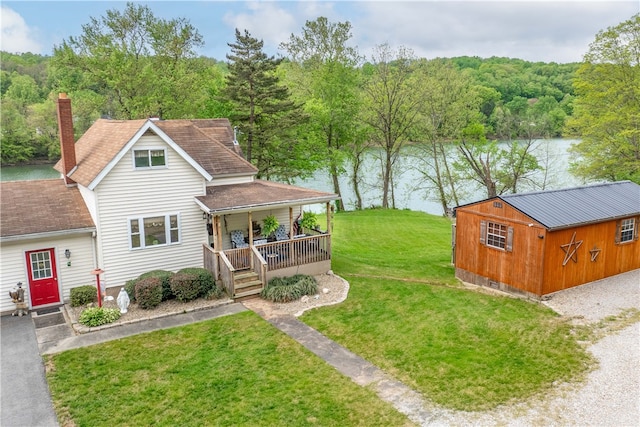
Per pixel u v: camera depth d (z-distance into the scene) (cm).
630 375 1116
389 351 1295
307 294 1742
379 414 995
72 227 1694
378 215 4178
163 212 1855
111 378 1166
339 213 4366
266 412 1012
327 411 1012
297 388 1109
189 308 1612
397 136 4494
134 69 3831
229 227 2056
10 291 1617
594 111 3484
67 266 1714
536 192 1864
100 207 1719
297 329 1453
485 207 1808
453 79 4034
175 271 1917
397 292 1792
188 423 978
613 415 962
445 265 2278
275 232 2109
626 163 3300
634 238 1920
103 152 1880
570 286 1719
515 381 1112
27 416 1010
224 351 1307
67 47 3662
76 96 3888
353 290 1816
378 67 4250
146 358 1270
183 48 4297
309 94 4378
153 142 1795
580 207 1792
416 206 5138
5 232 1586
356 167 4797
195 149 2228
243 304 1670
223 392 1097
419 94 4106
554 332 1375
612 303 1579
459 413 991
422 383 1119
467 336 1377
